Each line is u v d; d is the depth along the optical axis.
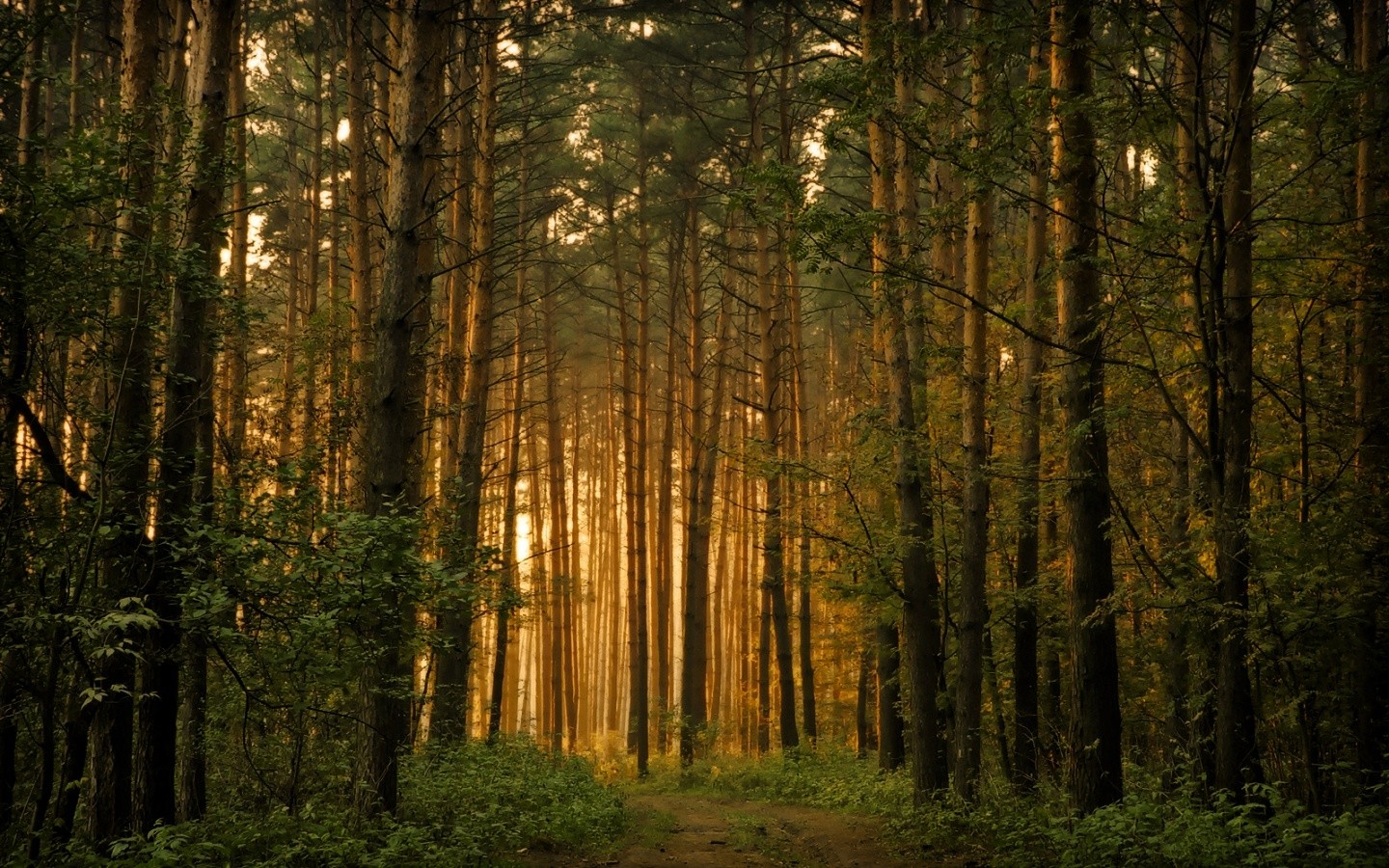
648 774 25.72
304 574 7.75
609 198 31.62
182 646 8.84
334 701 11.95
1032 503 15.17
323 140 32.19
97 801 8.41
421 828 9.80
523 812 12.30
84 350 8.60
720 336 30.23
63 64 19.06
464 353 20.70
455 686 16.61
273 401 15.66
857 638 24.50
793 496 19.39
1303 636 9.70
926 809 13.20
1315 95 9.27
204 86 9.66
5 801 8.48
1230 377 9.44
